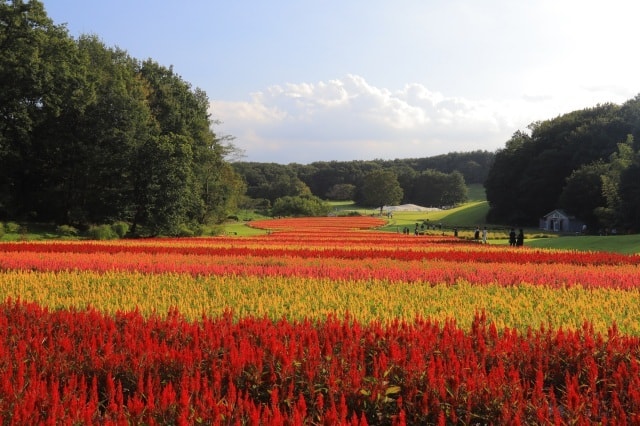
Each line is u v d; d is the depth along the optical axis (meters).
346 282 13.84
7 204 43.81
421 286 13.25
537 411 5.04
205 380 5.46
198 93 67.69
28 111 43.94
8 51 42.34
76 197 47.41
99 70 51.44
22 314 8.57
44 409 5.12
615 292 12.40
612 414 5.23
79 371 6.31
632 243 28.67
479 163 183.38
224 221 70.31
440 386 5.52
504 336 7.20
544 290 12.95
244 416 5.06
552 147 79.94
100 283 14.02
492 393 5.40
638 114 75.38
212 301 11.13
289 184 126.62
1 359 6.21
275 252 23.00
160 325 7.92
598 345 6.86
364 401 5.58
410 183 142.75
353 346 6.67
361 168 167.50
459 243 34.88
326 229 58.69
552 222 68.00
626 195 50.69
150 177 44.94
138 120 47.59
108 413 5.15
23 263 16.98
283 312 9.38
